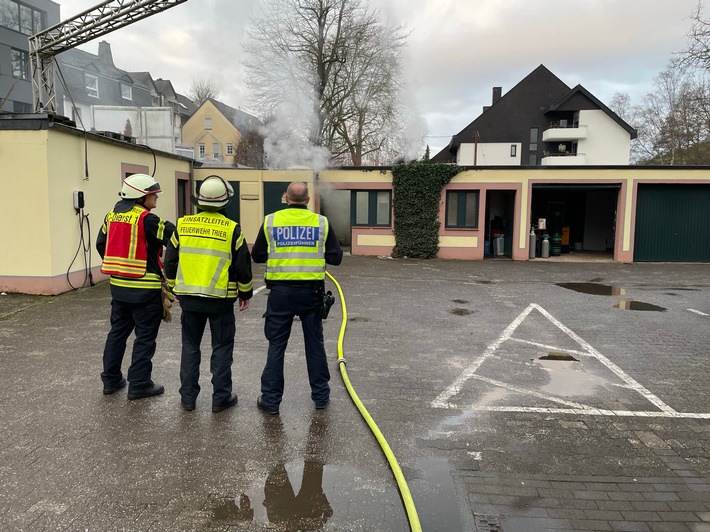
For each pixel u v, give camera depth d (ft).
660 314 27.27
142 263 13.70
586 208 64.28
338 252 13.44
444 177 53.36
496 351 19.81
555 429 12.84
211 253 12.78
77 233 30.40
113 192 34.55
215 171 53.72
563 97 130.31
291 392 14.89
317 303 13.34
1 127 27.22
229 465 10.78
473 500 9.68
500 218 59.21
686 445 12.08
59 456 11.03
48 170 27.50
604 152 130.00
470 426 12.92
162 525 8.81
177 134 57.36
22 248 28.02
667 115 122.93
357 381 16.08
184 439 11.87
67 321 22.86
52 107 38.75
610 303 30.42
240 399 14.30
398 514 9.23
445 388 15.61
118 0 36.32
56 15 95.86
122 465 10.71
